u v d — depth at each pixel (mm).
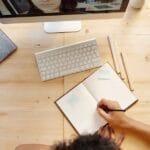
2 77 950
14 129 878
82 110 890
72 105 897
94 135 601
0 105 910
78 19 927
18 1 835
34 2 841
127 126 858
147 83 934
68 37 1017
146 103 903
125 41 1004
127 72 950
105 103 885
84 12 896
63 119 884
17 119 890
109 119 869
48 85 937
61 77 949
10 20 915
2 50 981
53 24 1024
